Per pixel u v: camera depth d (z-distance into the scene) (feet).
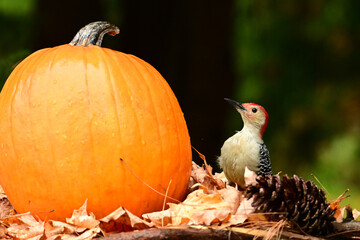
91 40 25.81
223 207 23.32
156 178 23.70
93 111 22.71
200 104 59.26
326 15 93.56
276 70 93.40
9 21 83.15
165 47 60.08
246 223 22.17
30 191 23.11
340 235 22.90
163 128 24.07
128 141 22.94
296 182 22.07
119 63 24.11
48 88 22.91
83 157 22.56
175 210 23.27
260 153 30.68
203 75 59.62
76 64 23.30
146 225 22.95
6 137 23.52
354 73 90.99
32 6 83.10
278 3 95.45
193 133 58.75
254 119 31.68
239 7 96.07
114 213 22.59
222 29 59.93
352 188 69.82
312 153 84.23
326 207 22.53
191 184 28.53
